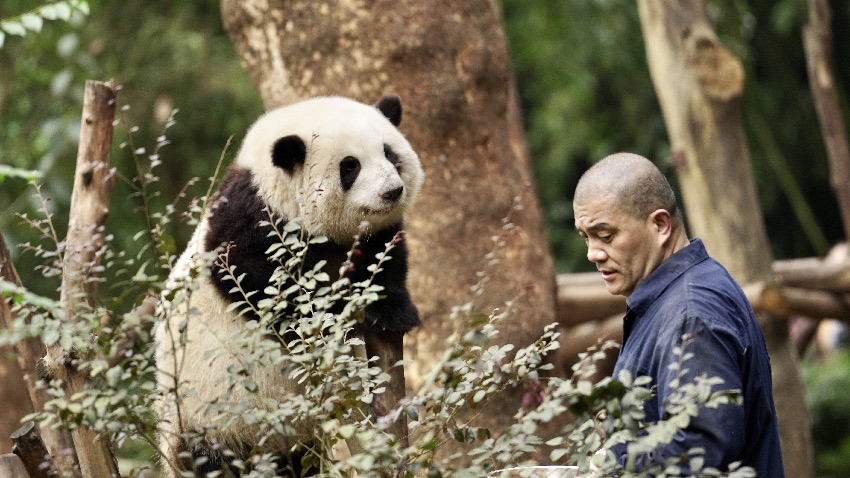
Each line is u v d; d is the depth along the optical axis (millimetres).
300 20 7340
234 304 4285
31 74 14023
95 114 5668
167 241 4148
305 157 5824
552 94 21391
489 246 7453
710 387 3742
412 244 7312
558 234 21969
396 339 5949
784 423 10445
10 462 4480
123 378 3934
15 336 3795
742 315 4223
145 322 4395
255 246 5641
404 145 6359
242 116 15055
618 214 4352
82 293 4094
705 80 10578
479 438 4062
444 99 7379
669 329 4105
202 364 5539
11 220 12164
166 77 15055
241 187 5793
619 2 18391
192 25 16203
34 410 5504
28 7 14352
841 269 10648
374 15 7281
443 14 7426
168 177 14898
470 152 7516
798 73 22250
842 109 19812
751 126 20422
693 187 10766
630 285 4426
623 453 4117
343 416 4070
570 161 23484
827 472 14906
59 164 13312
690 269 4301
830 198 22891
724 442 3834
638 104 21766
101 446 4586
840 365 16188
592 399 3678
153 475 5523
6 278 5723
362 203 5883
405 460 3926
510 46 19328
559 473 3975
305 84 7379
